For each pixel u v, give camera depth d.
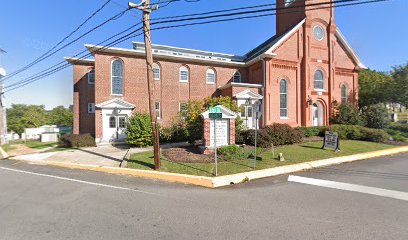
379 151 12.96
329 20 24.89
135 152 13.74
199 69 24.03
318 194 6.34
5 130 26.03
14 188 7.36
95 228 4.34
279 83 22.95
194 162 10.19
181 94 23.23
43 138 26.91
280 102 23.03
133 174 9.09
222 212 5.11
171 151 12.76
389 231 4.16
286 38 23.03
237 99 21.48
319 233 4.09
